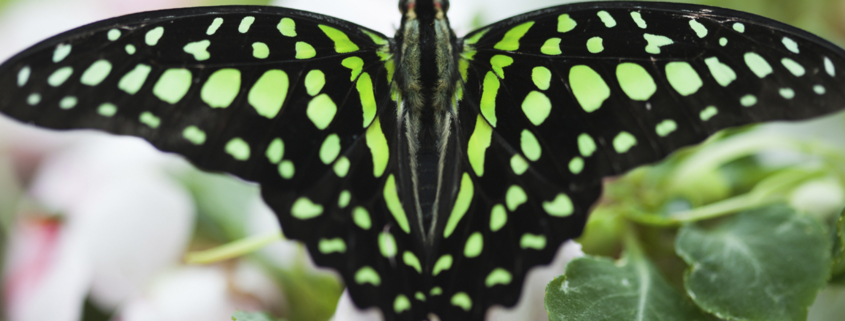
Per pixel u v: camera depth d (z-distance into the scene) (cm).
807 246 24
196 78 24
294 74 24
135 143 29
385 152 25
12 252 30
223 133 24
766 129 30
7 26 33
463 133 25
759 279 24
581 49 24
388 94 25
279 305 29
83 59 23
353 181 25
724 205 26
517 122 25
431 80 24
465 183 25
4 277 31
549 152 25
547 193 25
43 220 29
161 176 29
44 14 33
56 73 23
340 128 25
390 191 25
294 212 25
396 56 25
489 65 25
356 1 28
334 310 28
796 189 27
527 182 25
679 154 28
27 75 23
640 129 24
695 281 24
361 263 25
